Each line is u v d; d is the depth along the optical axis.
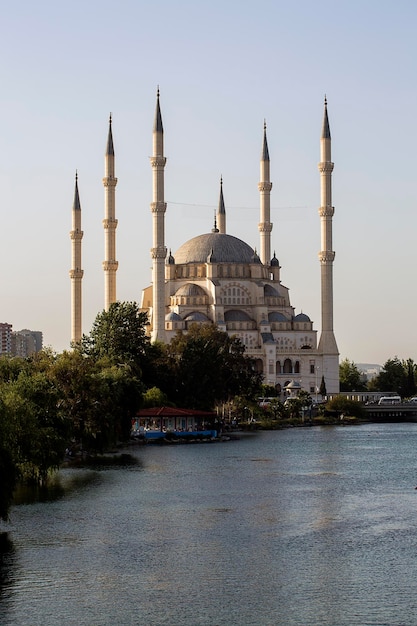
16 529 115.00
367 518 122.88
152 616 84.12
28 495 139.62
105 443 193.62
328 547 106.19
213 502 134.62
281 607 86.12
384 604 86.69
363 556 102.31
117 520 120.69
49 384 151.88
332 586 91.62
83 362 190.50
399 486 152.25
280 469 175.75
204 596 88.88
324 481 158.12
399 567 97.88
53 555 102.50
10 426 113.69
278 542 108.69
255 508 130.00
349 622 82.56
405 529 115.69
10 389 140.88
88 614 84.50
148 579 93.88
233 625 82.00
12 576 94.81
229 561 100.25
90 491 143.75
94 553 103.25
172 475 164.25
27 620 83.19
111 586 91.69
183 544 107.56
